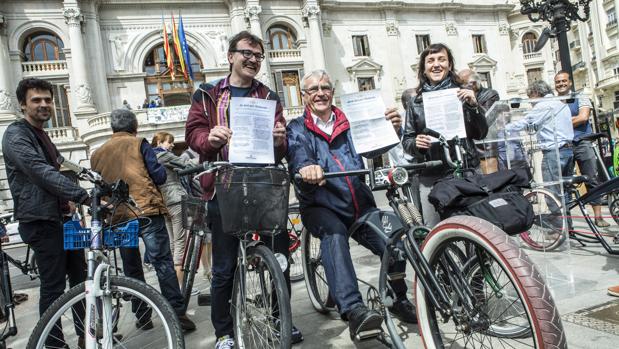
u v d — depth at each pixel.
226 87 2.94
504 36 31.28
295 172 2.68
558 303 2.93
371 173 2.36
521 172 2.29
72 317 2.30
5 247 12.95
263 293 2.35
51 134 19.84
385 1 27.56
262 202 2.21
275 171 2.29
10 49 20.23
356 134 2.64
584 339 2.37
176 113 19.47
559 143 4.61
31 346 2.12
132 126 3.81
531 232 3.78
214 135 2.46
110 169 3.55
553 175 3.46
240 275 2.55
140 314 2.42
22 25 20.42
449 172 3.07
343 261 2.49
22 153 2.75
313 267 3.57
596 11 31.73
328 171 2.85
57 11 20.88
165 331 2.22
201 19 23.67
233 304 2.63
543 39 8.02
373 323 2.21
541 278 1.65
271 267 2.22
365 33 27.52
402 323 2.96
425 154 3.36
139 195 3.48
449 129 3.08
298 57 25.17
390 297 2.30
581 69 34.16
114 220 3.40
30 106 3.00
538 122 3.57
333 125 2.99
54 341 2.20
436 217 3.24
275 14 24.78
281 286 2.15
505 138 3.61
